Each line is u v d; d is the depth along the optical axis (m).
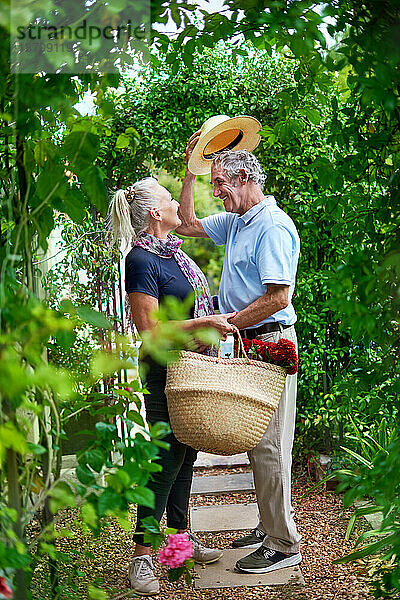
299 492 4.02
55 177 1.66
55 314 1.64
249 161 2.92
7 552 1.29
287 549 2.91
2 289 1.24
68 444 3.20
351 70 2.17
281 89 4.20
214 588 2.74
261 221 2.86
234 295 2.97
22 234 1.72
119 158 4.26
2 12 1.23
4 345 1.30
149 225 2.91
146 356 2.83
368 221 2.27
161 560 1.98
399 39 1.77
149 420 2.87
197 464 4.55
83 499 1.58
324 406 4.19
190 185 3.30
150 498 1.48
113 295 4.05
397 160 2.17
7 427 1.14
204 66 4.21
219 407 2.47
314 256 4.20
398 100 1.82
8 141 1.85
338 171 2.36
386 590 1.94
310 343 4.17
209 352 2.80
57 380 1.07
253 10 2.17
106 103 1.99
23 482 1.78
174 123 4.21
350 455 3.85
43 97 1.51
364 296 1.72
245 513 3.64
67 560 2.01
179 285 2.87
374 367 2.26
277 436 2.86
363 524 3.36
